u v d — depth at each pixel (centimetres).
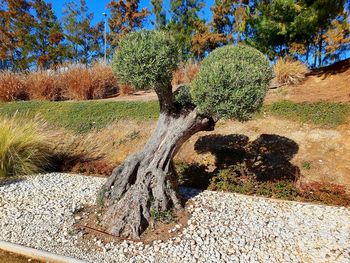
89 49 1870
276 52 757
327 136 445
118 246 267
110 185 329
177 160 470
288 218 315
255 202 352
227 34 1305
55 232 293
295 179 393
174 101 324
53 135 564
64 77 815
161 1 1273
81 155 541
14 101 795
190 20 1276
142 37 276
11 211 338
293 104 520
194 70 769
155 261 248
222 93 253
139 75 266
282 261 246
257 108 269
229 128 510
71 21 1767
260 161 434
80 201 360
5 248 277
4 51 1695
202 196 367
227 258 250
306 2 623
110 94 827
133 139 542
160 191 306
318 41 909
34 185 421
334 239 274
